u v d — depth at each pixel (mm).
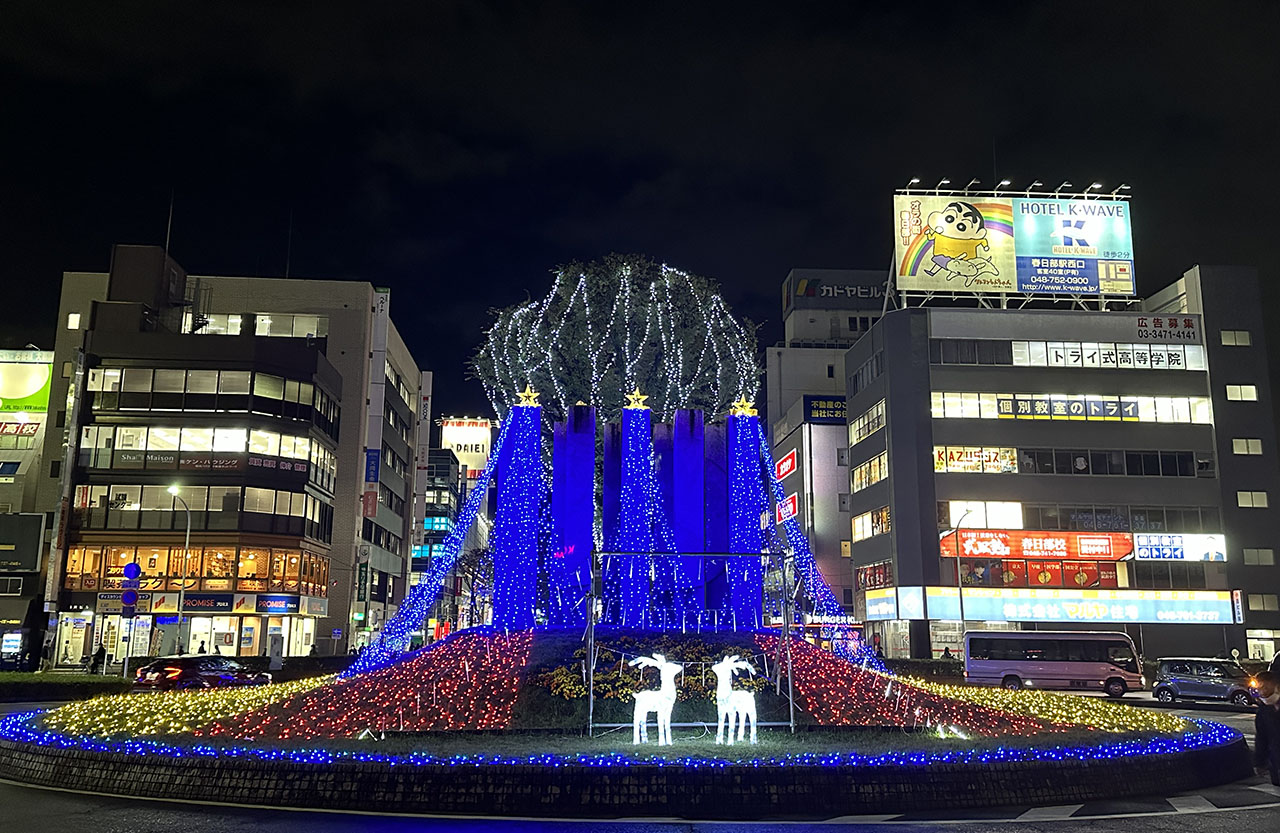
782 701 16312
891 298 60469
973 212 58500
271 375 51312
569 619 21328
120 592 47906
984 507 55438
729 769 10484
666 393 30594
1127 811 10703
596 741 13719
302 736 14172
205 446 49500
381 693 16719
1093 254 58281
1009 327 57656
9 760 12781
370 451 62281
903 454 55969
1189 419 57188
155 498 48938
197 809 10469
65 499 48219
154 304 54188
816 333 89000
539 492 22688
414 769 10484
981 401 56750
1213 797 11664
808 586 31688
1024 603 54344
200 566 48562
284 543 50688
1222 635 54594
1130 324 58094
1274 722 12633
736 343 31688
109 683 30422
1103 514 55656
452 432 124625
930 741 13969
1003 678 37500
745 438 22922
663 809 10242
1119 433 56719
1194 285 59156
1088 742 13398
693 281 31578
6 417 57844
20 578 49375
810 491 69750
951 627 55250
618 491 22281
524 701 16031
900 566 54812
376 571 66250
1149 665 43031
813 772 10547
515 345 31094
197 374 50188
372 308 64062
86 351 50031
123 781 11430
